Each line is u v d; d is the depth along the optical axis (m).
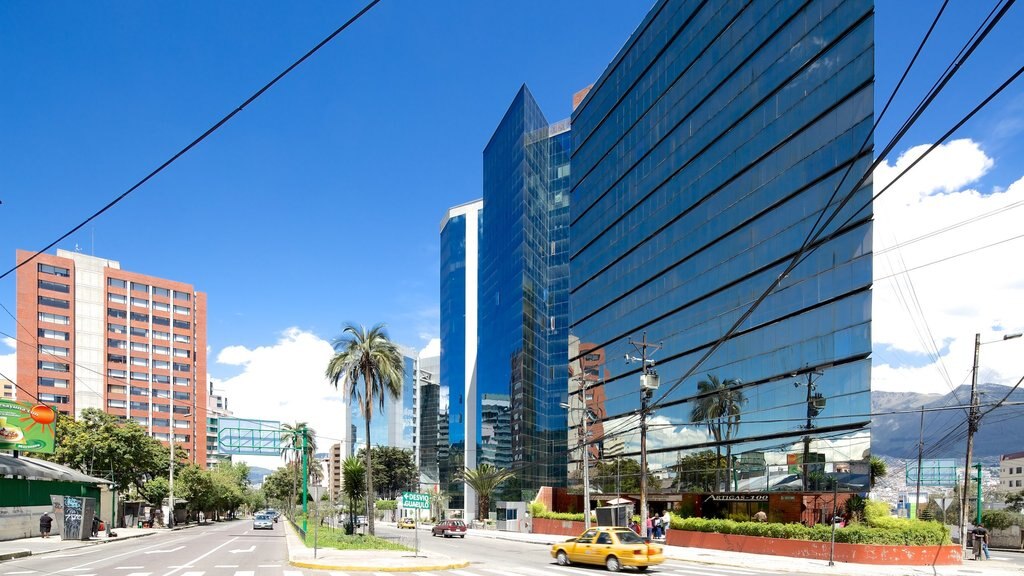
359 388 41.22
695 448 43.97
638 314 53.97
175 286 137.88
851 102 33.84
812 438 33.62
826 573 22.47
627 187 58.19
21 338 117.62
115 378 127.06
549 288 101.31
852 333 31.83
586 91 72.38
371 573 21.89
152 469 64.31
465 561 24.94
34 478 44.03
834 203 34.09
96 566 23.44
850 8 34.59
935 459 51.03
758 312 39.19
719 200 44.62
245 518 138.50
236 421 46.94
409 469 121.25
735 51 44.56
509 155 101.44
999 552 38.03
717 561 25.95
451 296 126.19
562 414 96.62
